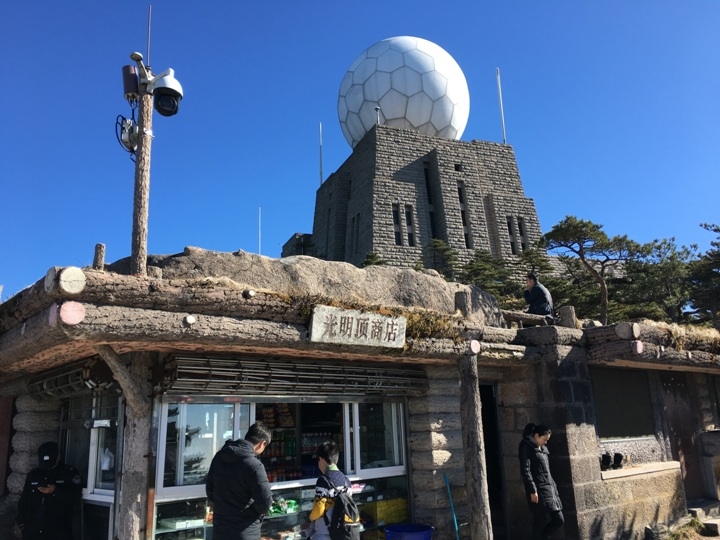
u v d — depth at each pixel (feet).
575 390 26.89
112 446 18.84
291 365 19.77
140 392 16.60
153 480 16.72
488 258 114.21
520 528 26.55
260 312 17.15
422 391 23.72
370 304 19.81
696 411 35.78
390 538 20.89
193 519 17.72
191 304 15.76
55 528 18.62
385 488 22.90
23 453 22.25
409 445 23.67
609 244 85.51
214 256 19.57
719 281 92.43
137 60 18.66
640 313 88.28
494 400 28.45
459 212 126.41
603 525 25.99
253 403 19.75
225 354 18.43
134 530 16.14
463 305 24.72
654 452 31.48
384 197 122.31
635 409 31.22
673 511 30.25
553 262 125.29
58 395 21.13
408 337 21.08
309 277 21.79
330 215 139.23
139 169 18.12
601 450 28.32
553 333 26.86
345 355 20.42
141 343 15.60
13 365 19.66
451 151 131.95
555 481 25.76
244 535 14.55
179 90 18.62
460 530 22.97
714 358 32.71
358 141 143.02
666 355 29.30
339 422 22.77
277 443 21.63
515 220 134.82
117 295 14.57
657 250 97.96
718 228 92.43
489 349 24.62
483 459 22.38
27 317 16.62
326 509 16.72
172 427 17.78
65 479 19.12
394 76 134.41
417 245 122.21
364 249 121.29
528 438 23.81
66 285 13.57
